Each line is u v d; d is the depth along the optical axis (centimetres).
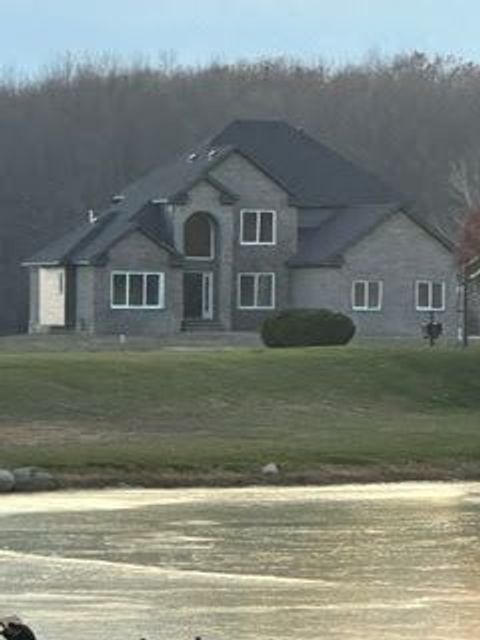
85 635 6719
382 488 12312
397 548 9144
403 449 13512
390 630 6894
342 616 7169
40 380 16062
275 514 10644
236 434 14525
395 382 17800
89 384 16175
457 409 17438
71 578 8088
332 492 11969
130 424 15162
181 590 7769
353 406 16975
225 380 17025
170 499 11412
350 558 8788
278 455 12950
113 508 10881
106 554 8869
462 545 9262
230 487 12225
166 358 17775
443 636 6788
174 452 12850
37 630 6806
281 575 8231
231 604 7425
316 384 17375
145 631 6812
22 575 8162
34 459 12356
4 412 15162
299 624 7000
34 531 9744
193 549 9069
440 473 13012
